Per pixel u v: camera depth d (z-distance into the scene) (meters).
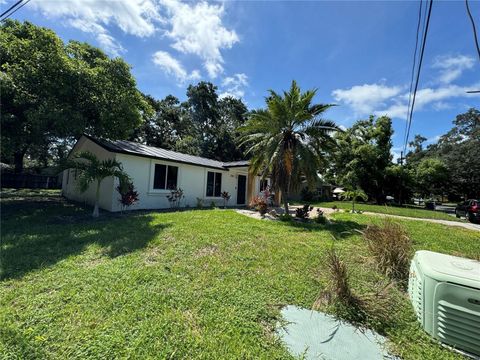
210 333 2.22
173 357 1.92
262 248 4.96
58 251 4.29
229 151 28.95
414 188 28.25
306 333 2.30
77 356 1.89
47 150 18.41
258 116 10.01
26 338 2.07
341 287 2.82
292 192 10.12
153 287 3.05
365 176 25.16
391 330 2.37
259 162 10.77
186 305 2.68
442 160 27.45
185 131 30.52
